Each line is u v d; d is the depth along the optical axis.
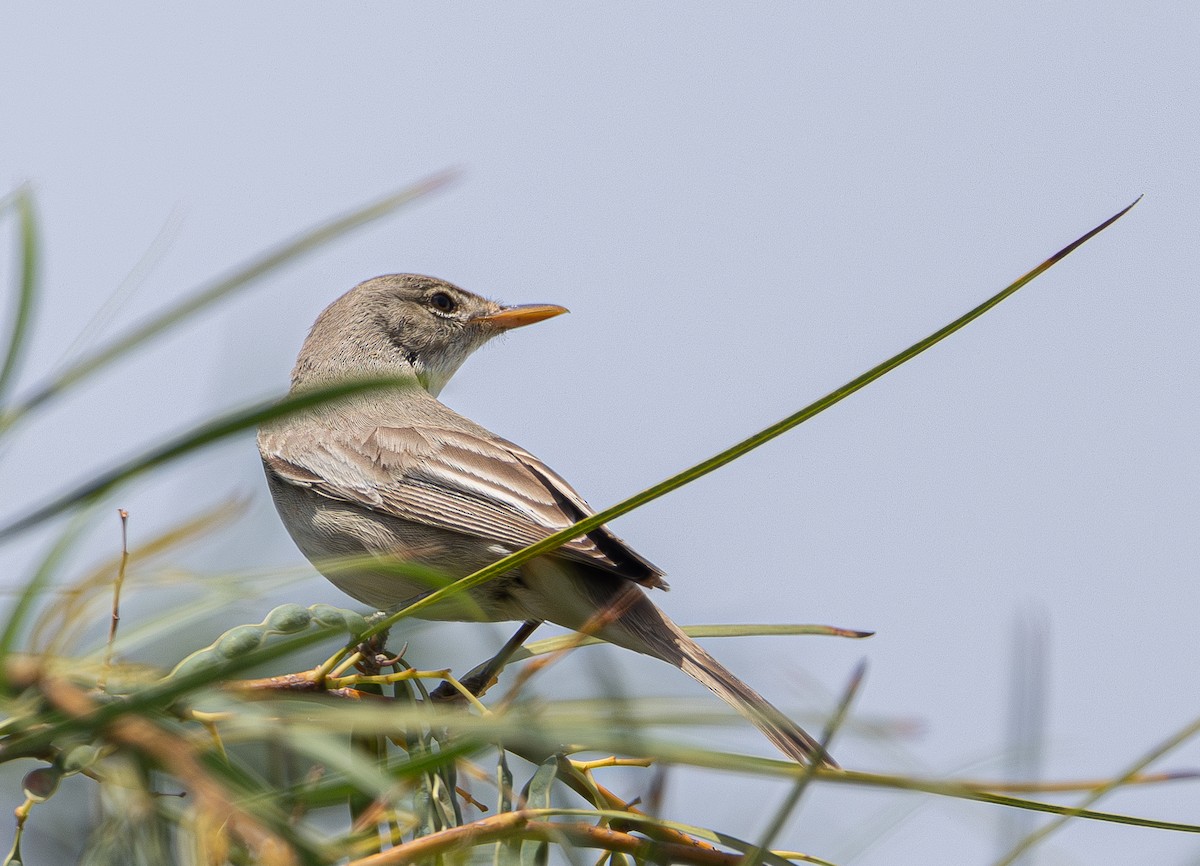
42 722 3.67
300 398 3.23
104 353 3.26
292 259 3.40
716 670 9.05
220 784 3.61
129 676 4.01
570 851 4.55
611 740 3.78
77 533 3.56
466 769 4.98
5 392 3.22
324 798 3.79
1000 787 4.05
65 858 5.83
